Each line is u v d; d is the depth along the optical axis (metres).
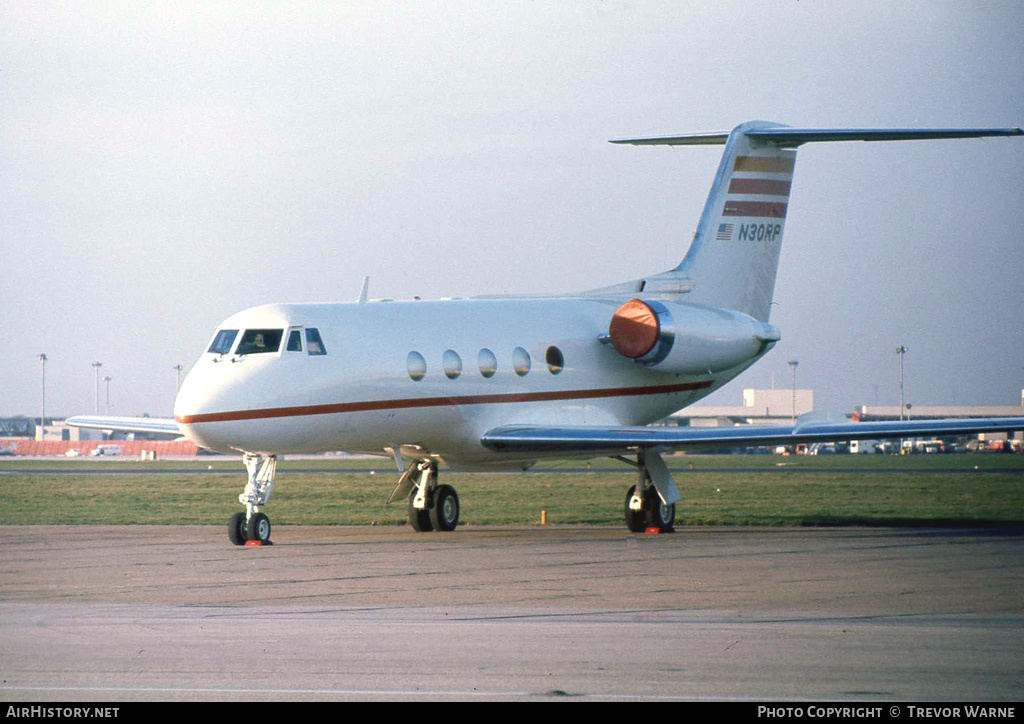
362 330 69.75
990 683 28.98
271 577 49.81
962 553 58.72
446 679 29.44
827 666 30.83
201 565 54.56
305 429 65.88
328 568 53.03
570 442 71.44
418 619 38.50
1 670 30.50
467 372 73.88
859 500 107.75
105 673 30.14
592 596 43.66
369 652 32.69
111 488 133.00
